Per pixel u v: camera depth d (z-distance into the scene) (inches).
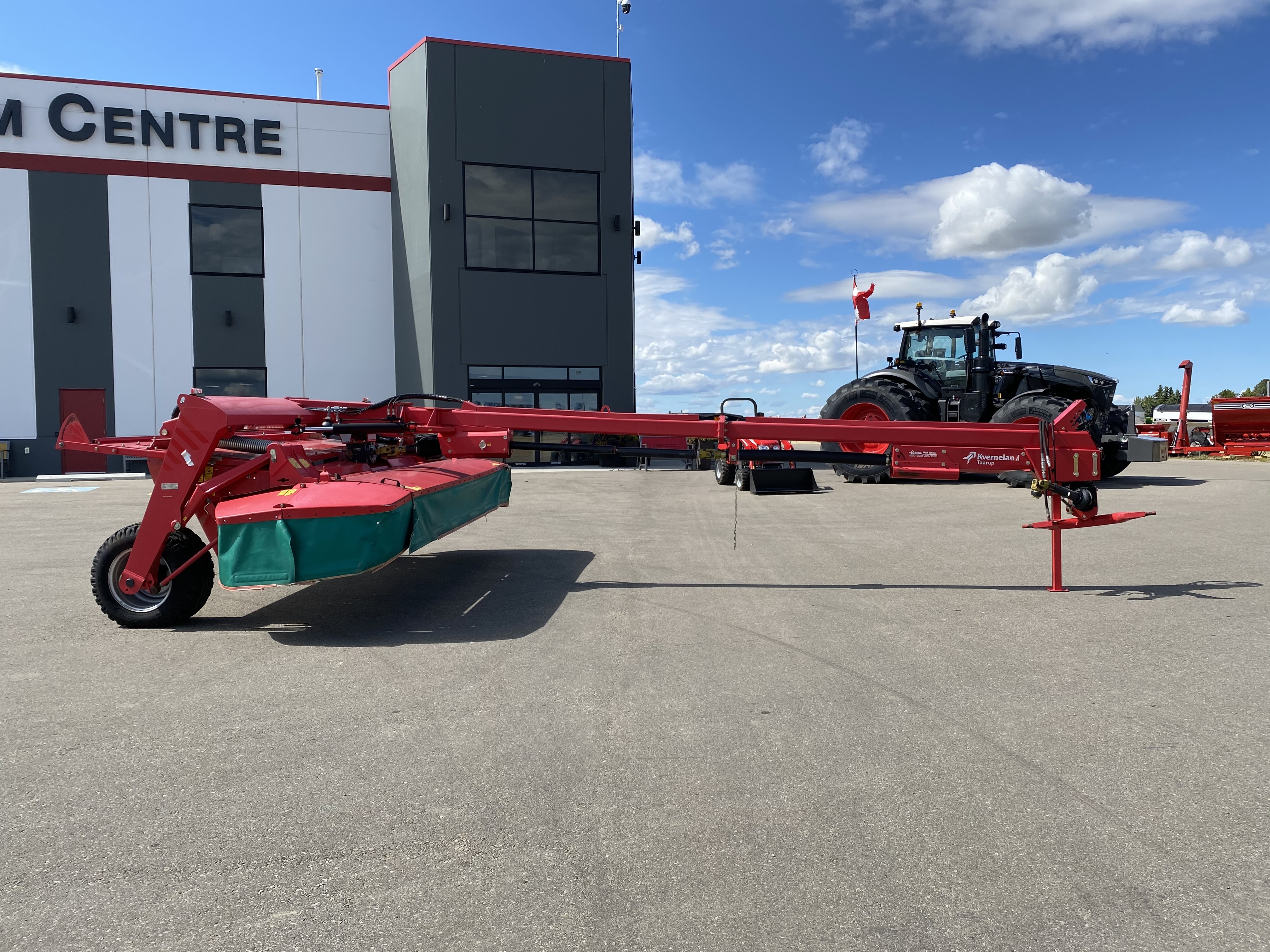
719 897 80.9
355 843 91.8
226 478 195.6
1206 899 79.7
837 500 448.5
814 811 98.4
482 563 270.2
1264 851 88.4
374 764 113.2
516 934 75.2
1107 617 191.5
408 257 765.3
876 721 127.3
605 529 350.3
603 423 243.3
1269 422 719.7
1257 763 110.6
